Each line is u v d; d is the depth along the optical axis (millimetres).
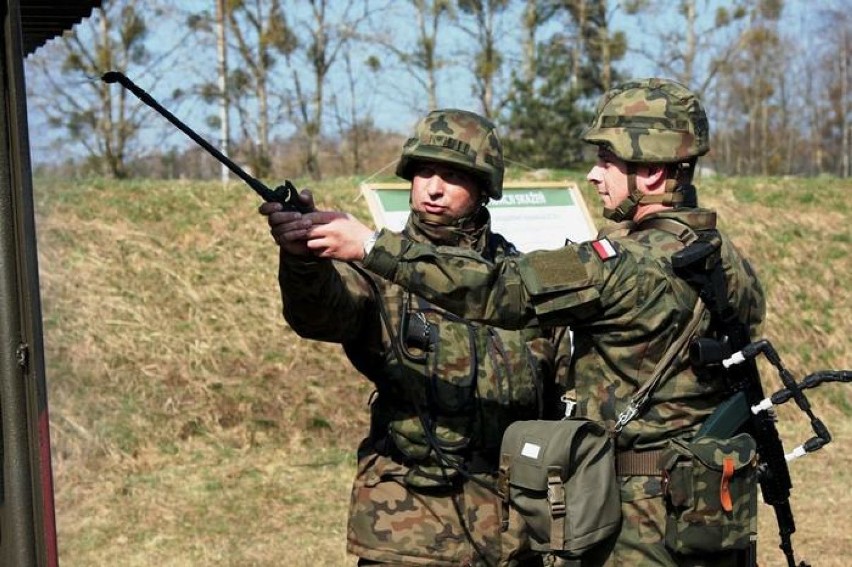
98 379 7496
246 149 24188
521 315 2707
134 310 8305
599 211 11328
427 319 3227
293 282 2941
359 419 7859
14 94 2387
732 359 2746
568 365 3205
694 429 2779
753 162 42219
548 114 19531
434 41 26469
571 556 2695
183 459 7141
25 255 2396
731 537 2684
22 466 2426
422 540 3172
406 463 3209
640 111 2857
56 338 7453
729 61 29484
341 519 6336
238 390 7828
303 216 2762
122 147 20766
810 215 12477
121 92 20984
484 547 3201
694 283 2740
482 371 3225
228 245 9555
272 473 7035
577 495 2678
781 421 9047
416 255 2695
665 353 2748
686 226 2812
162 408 7508
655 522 2736
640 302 2699
